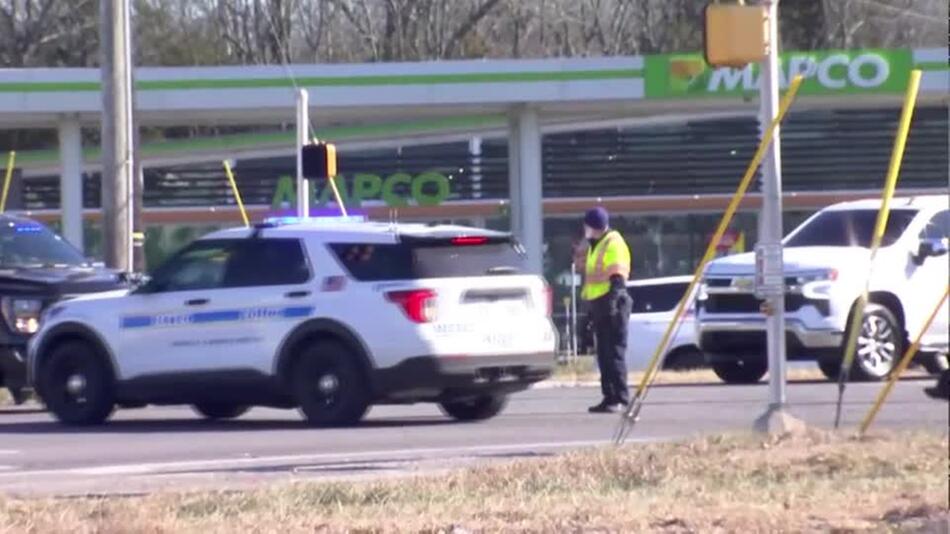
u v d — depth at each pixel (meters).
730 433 53.66
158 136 190.50
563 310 153.12
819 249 82.81
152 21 197.75
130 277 82.31
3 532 38.81
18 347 78.00
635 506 40.81
